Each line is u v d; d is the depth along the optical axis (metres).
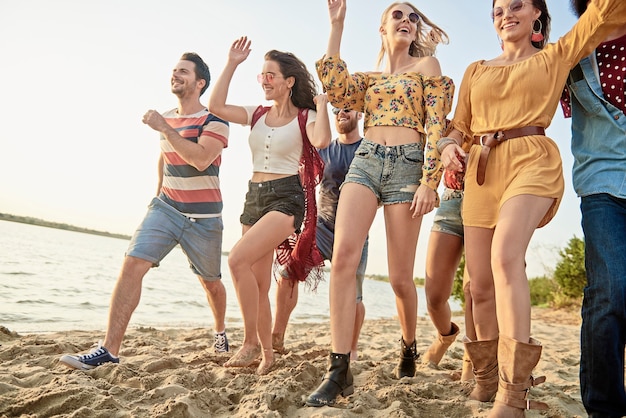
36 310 7.19
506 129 2.73
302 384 3.15
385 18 3.58
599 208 2.47
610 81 2.55
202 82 4.41
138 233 3.94
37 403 2.68
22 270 11.43
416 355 3.58
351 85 3.39
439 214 3.61
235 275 3.60
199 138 4.16
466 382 3.35
